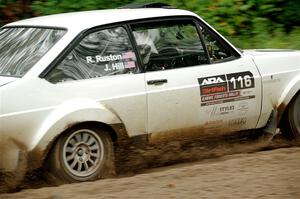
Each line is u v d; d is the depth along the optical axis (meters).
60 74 11.20
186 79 12.34
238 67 13.01
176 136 12.38
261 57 13.45
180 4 20.91
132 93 11.73
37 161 10.88
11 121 10.60
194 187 9.87
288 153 12.20
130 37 12.07
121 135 11.70
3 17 20.48
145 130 11.95
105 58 11.73
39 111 10.84
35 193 10.07
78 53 11.48
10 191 10.95
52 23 12.11
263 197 9.24
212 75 12.65
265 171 10.66
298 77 13.78
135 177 10.77
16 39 12.20
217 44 13.01
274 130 13.66
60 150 11.06
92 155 11.47
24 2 20.75
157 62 12.23
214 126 12.79
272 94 13.45
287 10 22.48
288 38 21.16
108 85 11.54
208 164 11.60
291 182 9.88
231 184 9.95
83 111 11.14
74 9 19.91
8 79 11.02
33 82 10.90
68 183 11.14
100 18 11.99
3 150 10.62
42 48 11.51
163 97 12.06
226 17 21.17
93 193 9.84
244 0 21.59
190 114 12.40
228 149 13.33
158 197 9.42
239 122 13.11
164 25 12.54
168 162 12.48
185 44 12.64
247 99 13.09
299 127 14.02
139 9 12.89
